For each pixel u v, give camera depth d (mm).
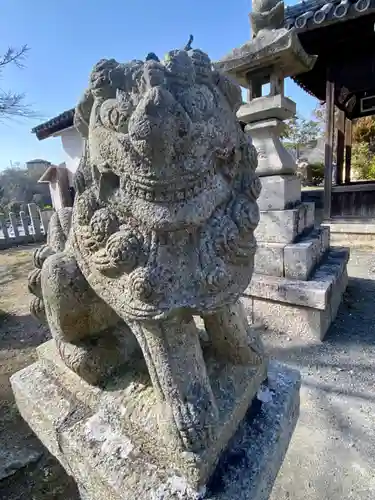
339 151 6352
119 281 795
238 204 828
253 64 2164
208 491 758
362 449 1320
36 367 1329
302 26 3705
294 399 1087
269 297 2182
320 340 2092
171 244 770
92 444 902
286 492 1166
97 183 807
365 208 4820
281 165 2203
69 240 1056
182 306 758
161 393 806
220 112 777
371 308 2572
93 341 1081
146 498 747
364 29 3873
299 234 2369
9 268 5598
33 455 1473
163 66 700
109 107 738
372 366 1848
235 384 973
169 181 708
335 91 4820
